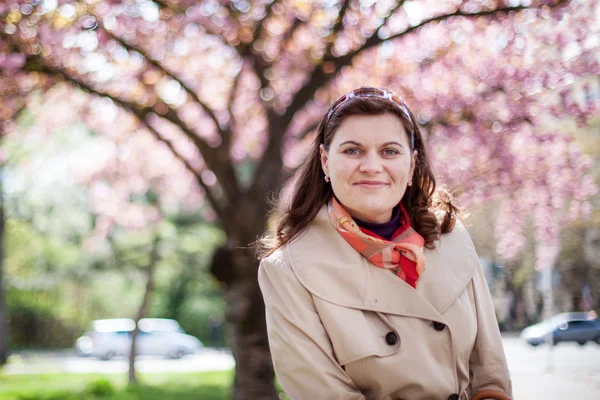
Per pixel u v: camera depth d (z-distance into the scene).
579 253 8.55
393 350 1.97
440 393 1.98
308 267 2.02
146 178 12.97
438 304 2.04
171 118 7.47
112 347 27.67
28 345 29.41
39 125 11.41
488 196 8.32
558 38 7.33
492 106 7.88
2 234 20.25
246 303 7.35
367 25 8.02
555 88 7.54
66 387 12.63
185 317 32.59
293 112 7.34
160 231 16.62
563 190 8.20
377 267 2.02
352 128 2.02
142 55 7.45
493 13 6.95
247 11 7.98
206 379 15.85
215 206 7.56
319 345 1.96
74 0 7.09
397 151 2.03
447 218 2.23
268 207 7.34
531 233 9.28
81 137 15.27
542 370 7.08
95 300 30.52
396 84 8.37
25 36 7.15
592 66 7.32
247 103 9.89
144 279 26.31
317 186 2.19
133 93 8.52
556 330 8.51
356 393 1.93
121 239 19.14
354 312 1.99
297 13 8.21
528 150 8.20
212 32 8.20
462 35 7.73
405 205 2.23
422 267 2.02
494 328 2.16
